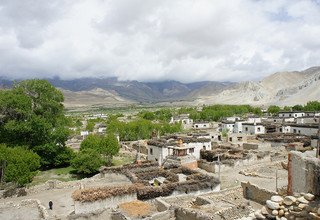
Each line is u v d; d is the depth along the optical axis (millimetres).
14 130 68250
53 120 74500
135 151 87000
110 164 70250
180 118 178250
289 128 100875
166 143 65312
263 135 91000
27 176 51188
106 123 159875
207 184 39688
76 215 31625
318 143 15258
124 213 30656
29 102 70688
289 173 14008
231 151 67688
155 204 33875
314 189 12375
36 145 71000
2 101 67875
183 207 28750
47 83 75375
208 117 174125
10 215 36625
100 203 34312
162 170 48562
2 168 51688
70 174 66750
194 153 68125
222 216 26156
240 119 129875
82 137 111000
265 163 59156
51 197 44000
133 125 114250
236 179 49281
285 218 12422
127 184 42094
